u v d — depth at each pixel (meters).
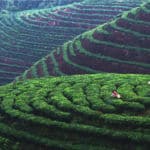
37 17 96.75
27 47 84.50
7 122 30.41
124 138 26.16
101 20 87.69
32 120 29.16
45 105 30.06
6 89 35.19
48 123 28.47
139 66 51.91
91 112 28.23
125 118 27.03
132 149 25.75
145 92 30.39
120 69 52.38
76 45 61.38
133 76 35.16
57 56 62.66
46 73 59.62
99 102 29.34
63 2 112.69
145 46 54.81
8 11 109.94
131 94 29.98
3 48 86.44
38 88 34.00
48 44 84.06
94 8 92.12
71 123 28.20
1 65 80.81
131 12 62.28
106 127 27.17
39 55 81.25
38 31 89.56
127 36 57.25
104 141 26.62
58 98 30.80
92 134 27.05
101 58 54.97
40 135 28.44
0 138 29.42
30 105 31.05
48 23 91.94
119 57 54.22
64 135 27.75
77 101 29.95
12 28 94.12
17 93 33.47
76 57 57.97
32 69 64.00
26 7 113.50
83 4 95.75
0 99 33.03
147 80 33.34
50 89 33.19
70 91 31.89
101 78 34.78
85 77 35.81
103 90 31.38
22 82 37.09
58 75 56.78
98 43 57.84
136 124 26.64
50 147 27.44
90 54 56.56
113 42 57.03
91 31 63.56
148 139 25.58
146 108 28.30
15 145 28.69
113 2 92.94
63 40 84.50
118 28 59.41
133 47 55.09
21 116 29.75
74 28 87.62
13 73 78.12
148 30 57.28
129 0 92.38
